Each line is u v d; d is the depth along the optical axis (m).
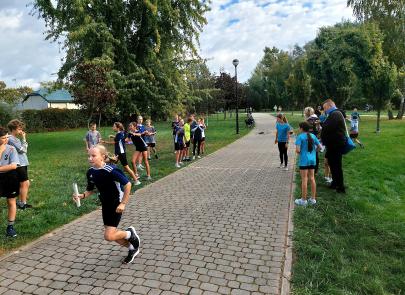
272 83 85.06
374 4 30.17
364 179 9.43
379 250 5.13
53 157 14.86
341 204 7.14
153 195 8.20
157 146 18.47
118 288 4.02
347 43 28.39
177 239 5.43
